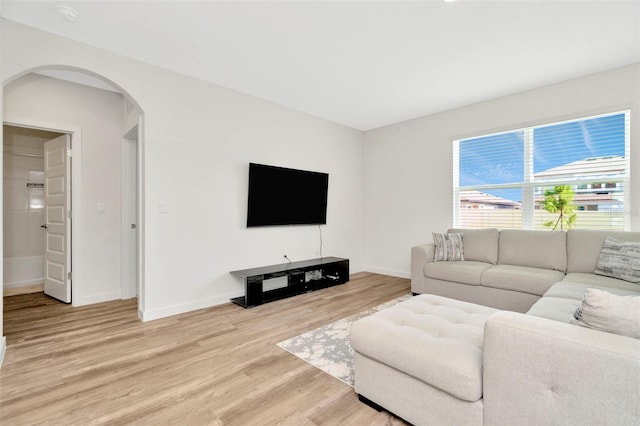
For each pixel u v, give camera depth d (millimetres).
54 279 3639
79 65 2545
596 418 983
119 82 2762
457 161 4242
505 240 3383
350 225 5148
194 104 3242
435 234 3732
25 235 4484
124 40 2535
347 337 2518
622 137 3037
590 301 1120
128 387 1810
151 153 2943
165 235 3035
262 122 3871
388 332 1554
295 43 2590
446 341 1424
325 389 1791
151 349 2305
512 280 2811
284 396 1723
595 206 3186
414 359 1387
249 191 3688
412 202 4703
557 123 3408
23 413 1577
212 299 3375
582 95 3205
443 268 3346
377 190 5184
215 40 2543
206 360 2135
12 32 2266
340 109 4266
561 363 1044
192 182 3229
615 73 3020
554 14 2197
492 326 1195
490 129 3865
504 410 1166
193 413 1574
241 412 1582
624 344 975
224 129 3492
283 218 4094
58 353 2236
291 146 4219
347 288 4133
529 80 3309
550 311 1766
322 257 4648
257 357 2178
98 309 3254
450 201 4262
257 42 2574
